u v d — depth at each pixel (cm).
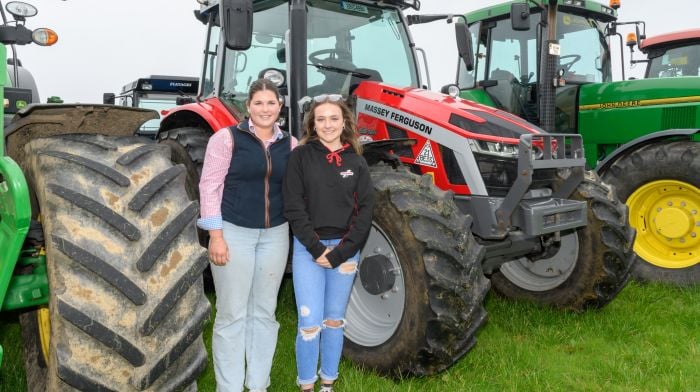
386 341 318
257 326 281
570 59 631
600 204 402
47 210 179
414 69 439
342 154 269
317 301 272
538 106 610
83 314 167
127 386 175
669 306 436
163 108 1373
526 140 323
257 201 265
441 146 351
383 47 427
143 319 175
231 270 264
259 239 273
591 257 405
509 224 333
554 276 436
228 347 267
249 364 281
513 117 374
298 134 342
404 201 304
